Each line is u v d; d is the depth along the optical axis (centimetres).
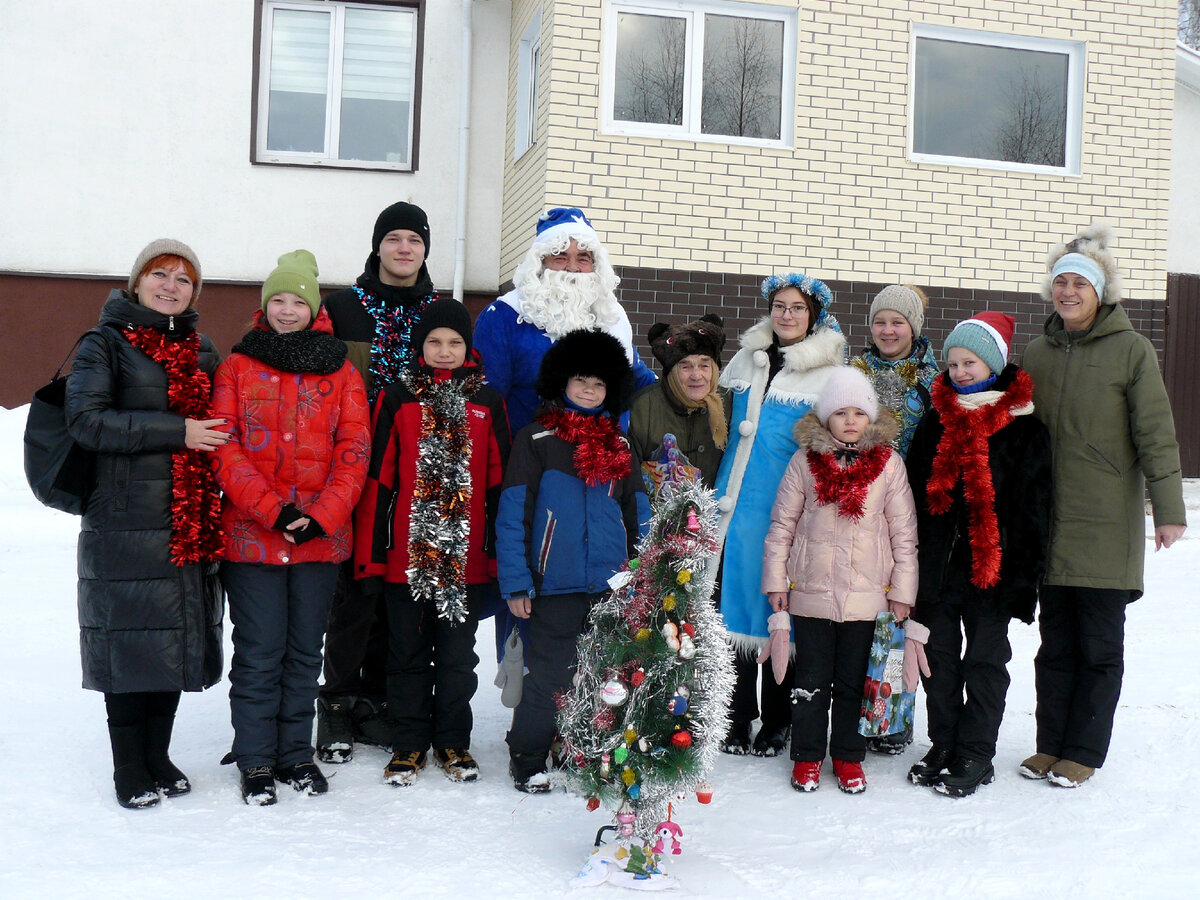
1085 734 376
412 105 1052
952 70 915
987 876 296
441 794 349
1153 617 620
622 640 291
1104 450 380
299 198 1038
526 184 933
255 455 342
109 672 327
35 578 646
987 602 365
